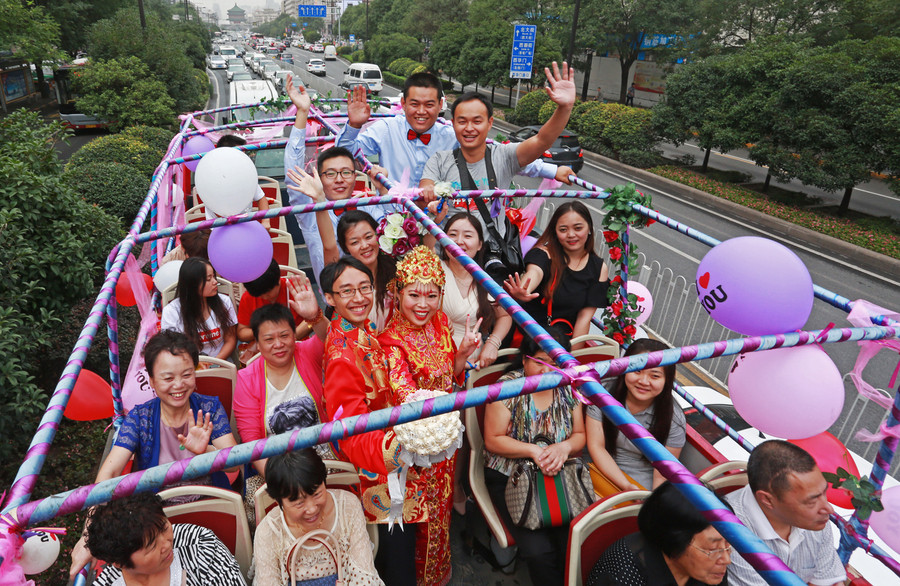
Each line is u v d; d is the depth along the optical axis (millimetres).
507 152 3779
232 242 2906
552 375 1457
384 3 58125
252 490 2570
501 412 2537
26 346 4113
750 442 3223
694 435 3027
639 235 10586
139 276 3299
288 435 1282
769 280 1944
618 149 18031
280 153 7793
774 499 1958
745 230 11812
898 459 4680
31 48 16203
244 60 49812
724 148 14750
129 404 3064
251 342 3562
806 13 17500
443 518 2418
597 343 3283
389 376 2348
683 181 15383
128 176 8773
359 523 2148
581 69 27031
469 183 3617
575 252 3396
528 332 1757
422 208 3408
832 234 11484
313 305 2797
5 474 4328
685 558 1831
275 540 2053
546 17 27188
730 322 2078
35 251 4777
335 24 107812
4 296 4398
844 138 11820
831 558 2172
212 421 2555
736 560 2088
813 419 1939
